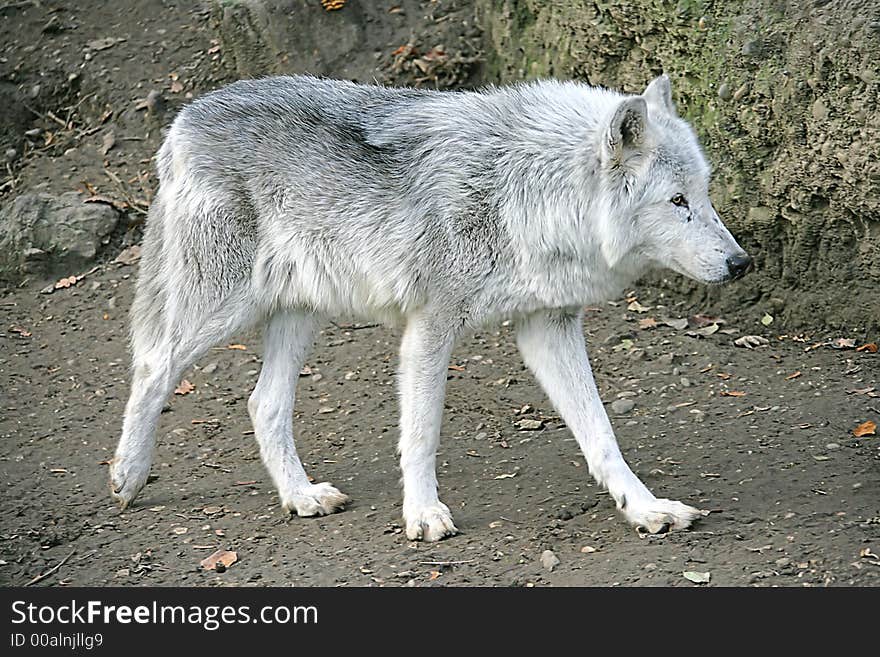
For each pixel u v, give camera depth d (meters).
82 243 13.07
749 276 11.35
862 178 10.08
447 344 7.63
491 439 9.41
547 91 7.87
